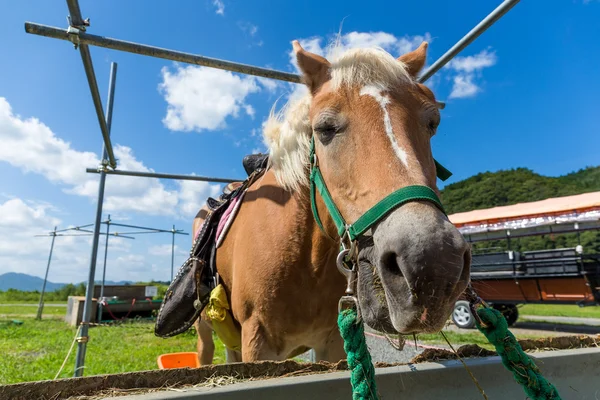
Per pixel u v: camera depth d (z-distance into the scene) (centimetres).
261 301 177
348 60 139
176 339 729
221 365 99
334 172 129
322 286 176
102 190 353
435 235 90
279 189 189
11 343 677
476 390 121
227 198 256
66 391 83
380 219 105
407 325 90
